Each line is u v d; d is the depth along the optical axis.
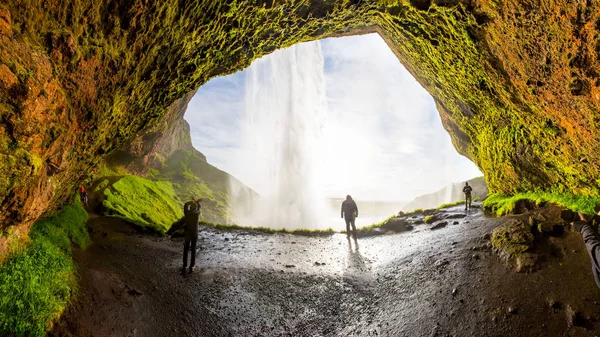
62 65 3.60
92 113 4.76
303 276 7.50
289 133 39.69
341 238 11.53
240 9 6.69
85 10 3.72
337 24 8.98
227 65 8.63
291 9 7.41
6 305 3.13
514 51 5.91
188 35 6.26
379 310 5.73
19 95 2.87
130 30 4.65
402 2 7.38
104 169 19.11
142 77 6.00
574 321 4.25
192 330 5.00
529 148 8.43
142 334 4.54
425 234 9.55
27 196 3.30
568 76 4.95
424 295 5.80
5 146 2.86
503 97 7.74
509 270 5.74
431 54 8.88
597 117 5.04
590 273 5.02
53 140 3.67
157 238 10.67
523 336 4.28
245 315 5.68
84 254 6.86
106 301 4.84
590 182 6.82
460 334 4.59
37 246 4.46
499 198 10.83
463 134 12.89
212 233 12.09
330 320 5.61
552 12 4.54
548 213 7.39
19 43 2.90
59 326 3.62
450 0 6.27
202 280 6.82
